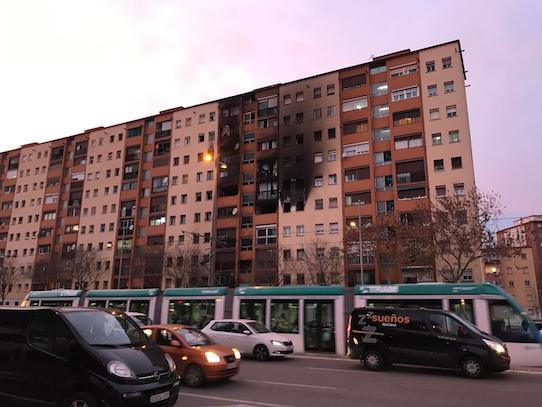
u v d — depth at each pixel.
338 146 54.72
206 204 61.34
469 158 47.28
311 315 18.92
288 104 59.72
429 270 40.28
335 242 51.56
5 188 82.06
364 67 55.84
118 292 25.27
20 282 72.31
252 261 55.88
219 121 64.25
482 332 13.04
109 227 68.31
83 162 74.62
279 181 56.88
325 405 8.91
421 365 13.28
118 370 6.59
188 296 22.59
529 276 93.00
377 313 14.45
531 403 9.23
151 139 69.50
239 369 12.88
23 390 7.16
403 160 50.19
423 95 50.97
